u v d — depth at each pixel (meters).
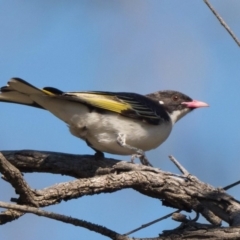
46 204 8.88
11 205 7.23
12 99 11.70
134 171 10.01
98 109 12.27
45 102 11.75
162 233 8.90
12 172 8.21
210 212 9.70
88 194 9.41
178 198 9.90
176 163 10.34
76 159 10.93
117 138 12.44
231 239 8.53
